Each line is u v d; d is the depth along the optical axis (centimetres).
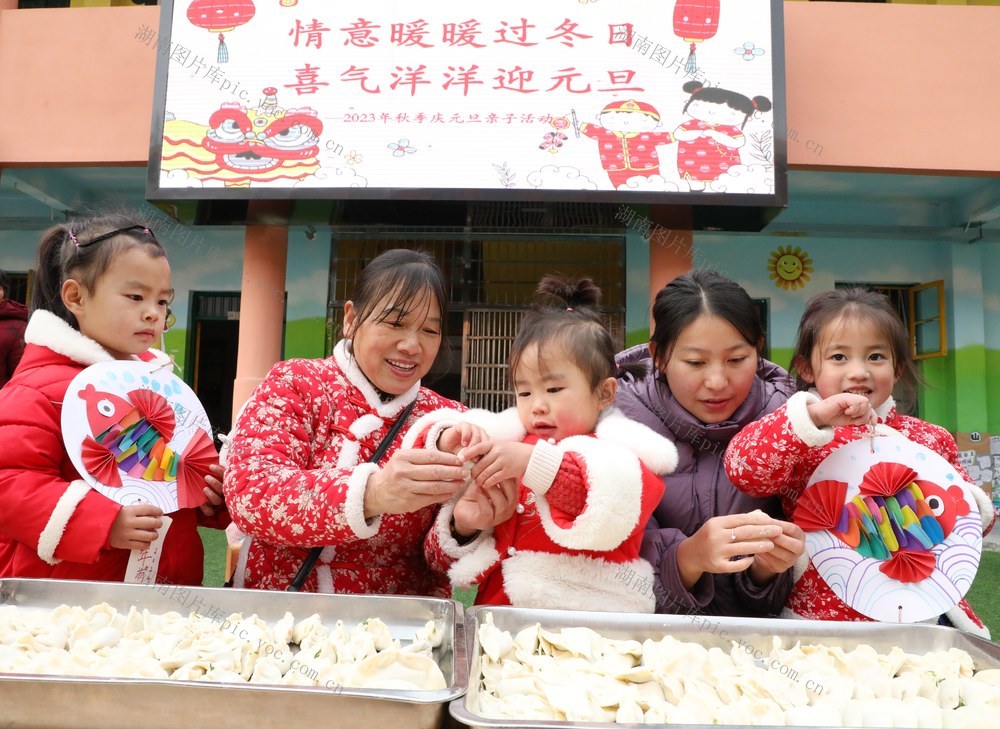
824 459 125
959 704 86
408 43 380
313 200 374
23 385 120
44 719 69
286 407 118
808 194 555
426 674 84
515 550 112
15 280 578
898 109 404
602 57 375
